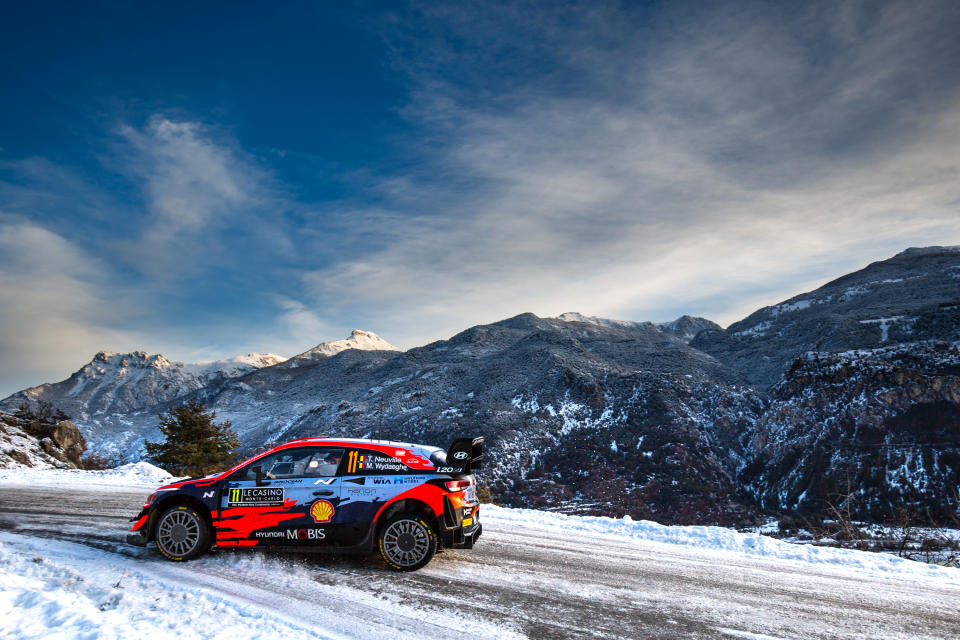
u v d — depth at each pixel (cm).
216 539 700
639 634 506
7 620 433
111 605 509
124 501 1195
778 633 518
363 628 499
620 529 1031
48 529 888
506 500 11338
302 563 691
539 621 531
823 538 1259
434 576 661
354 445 720
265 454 729
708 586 666
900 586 689
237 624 489
